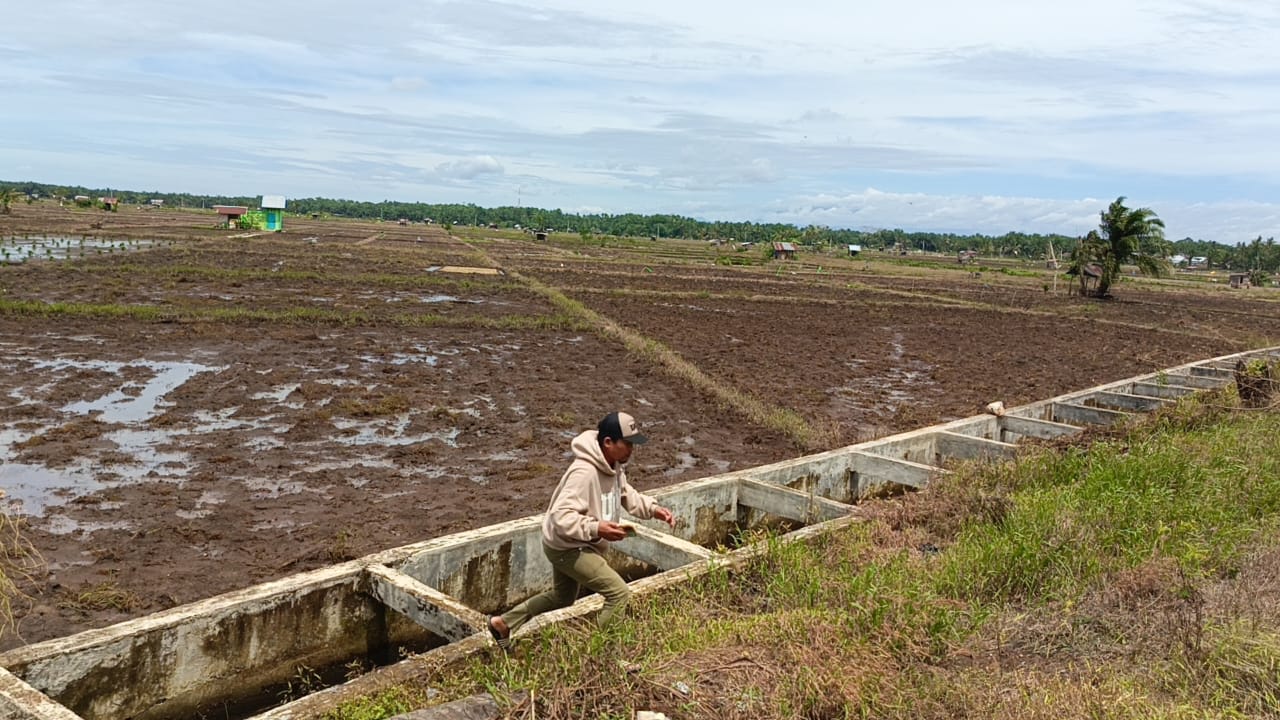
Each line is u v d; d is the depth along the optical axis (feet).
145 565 24.47
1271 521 24.72
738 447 42.24
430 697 14.98
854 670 15.06
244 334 64.54
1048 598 19.65
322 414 42.11
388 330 71.15
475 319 77.82
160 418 39.83
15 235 156.25
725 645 16.35
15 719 13.23
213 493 30.83
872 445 36.52
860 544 23.15
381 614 20.51
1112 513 24.84
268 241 180.75
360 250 172.14
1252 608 17.95
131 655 16.56
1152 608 18.54
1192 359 84.12
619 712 13.66
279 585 18.84
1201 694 15.17
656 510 17.98
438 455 37.42
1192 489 27.71
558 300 98.27
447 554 21.91
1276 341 103.91
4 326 61.62
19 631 20.26
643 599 18.61
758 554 21.83
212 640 17.72
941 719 14.20
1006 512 25.58
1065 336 99.71
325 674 19.61
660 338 78.38
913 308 123.24
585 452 16.63
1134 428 38.60
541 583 24.41
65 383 46.19
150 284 91.86
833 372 66.69
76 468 32.76
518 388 52.19
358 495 31.55
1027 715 13.97
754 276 175.52
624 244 329.11
